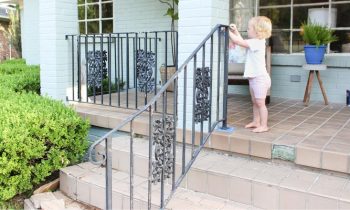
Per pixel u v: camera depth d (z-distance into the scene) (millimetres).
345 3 4887
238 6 5617
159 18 6348
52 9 4516
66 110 3709
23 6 8398
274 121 3789
